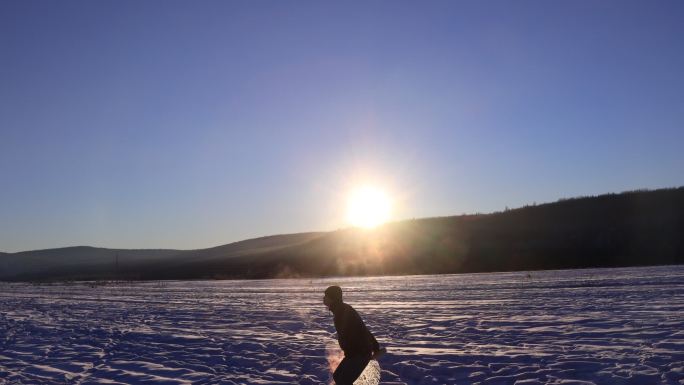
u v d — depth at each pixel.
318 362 11.42
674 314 15.64
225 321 19.58
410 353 11.89
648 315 15.69
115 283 73.19
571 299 21.31
